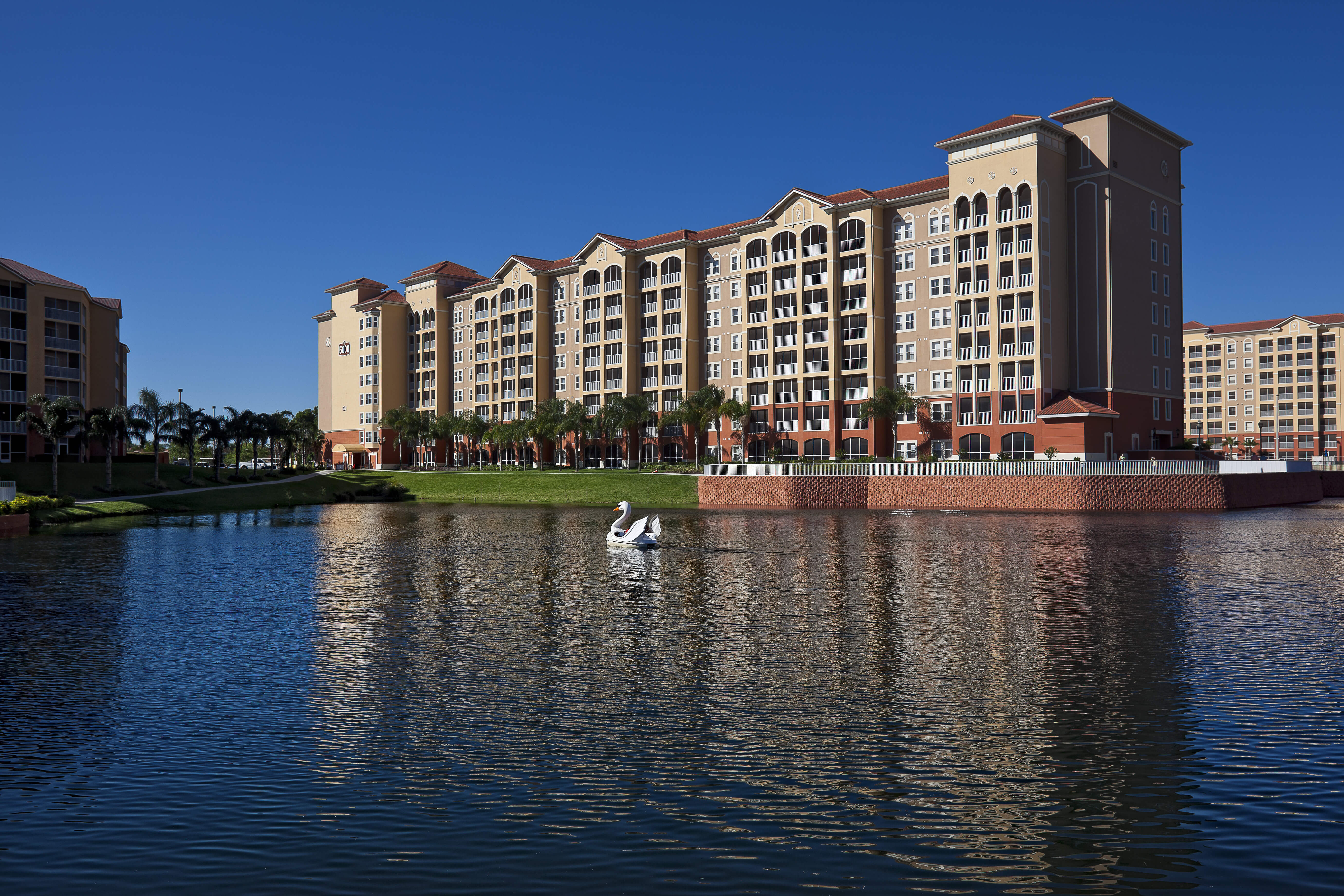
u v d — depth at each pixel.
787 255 108.62
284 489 107.81
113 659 22.58
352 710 17.78
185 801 13.27
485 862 11.24
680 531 59.19
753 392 113.31
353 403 166.25
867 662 21.34
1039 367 87.06
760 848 11.55
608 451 129.75
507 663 21.70
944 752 15.01
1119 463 70.50
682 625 26.33
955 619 26.56
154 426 96.19
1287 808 12.62
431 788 13.68
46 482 91.38
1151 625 25.36
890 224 102.75
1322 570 35.72
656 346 124.69
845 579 35.41
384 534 61.12
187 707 18.19
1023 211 88.25
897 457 101.06
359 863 11.23
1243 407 186.12
